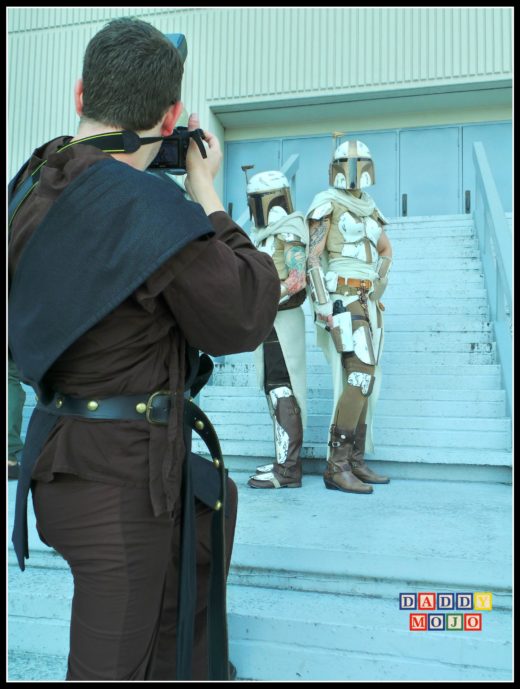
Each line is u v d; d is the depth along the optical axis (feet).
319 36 27.86
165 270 2.99
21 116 30.60
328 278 10.32
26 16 30.89
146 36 3.31
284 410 10.24
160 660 4.11
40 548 7.31
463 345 14.02
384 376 13.37
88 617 3.11
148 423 3.19
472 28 26.45
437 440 11.71
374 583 6.29
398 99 27.91
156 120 3.39
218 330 3.20
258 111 29.30
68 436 3.15
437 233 20.07
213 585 3.77
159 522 3.21
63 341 2.96
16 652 6.33
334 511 8.35
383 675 5.40
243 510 8.39
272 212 10.19
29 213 3.22
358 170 10.14
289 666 5.63
